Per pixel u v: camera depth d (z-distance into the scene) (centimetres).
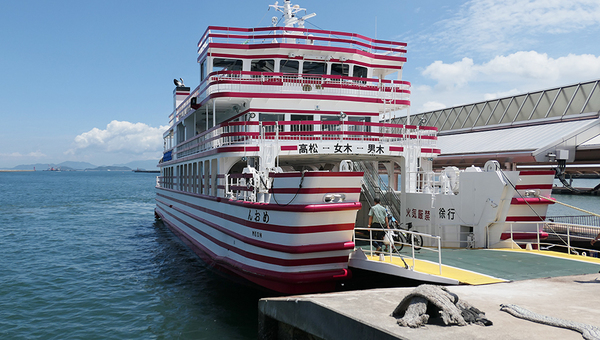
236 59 1800
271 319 898
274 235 1127
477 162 2864
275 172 1160
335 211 1074
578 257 1153
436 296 620
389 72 2105
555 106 2947
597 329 558
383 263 1049
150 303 1308
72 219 3631
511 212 1331
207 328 1103
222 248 1509
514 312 647
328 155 1532
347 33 1900
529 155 2492
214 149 1535
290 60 1803
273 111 1695
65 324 1145
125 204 5378
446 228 1407
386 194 1812
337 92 1727
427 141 1672
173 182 2625
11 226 3148
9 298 1370
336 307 701
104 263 1880
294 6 2134
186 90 2608
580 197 5775
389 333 560
